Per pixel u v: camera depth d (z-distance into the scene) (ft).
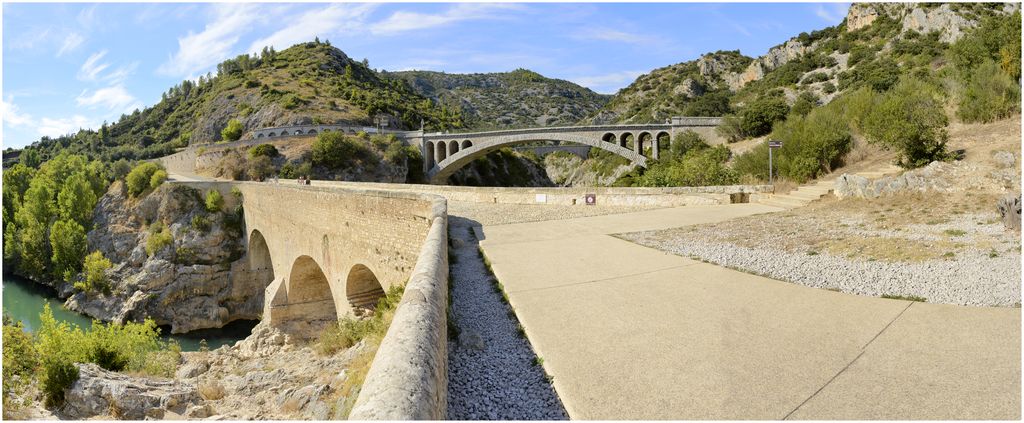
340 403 28.89
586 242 51.52
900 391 17.81
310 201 93.25
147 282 156.15
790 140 95.45
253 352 89.61
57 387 42.88
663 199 82.53
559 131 271.28
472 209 86.43
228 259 163.32
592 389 19.11
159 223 170.71
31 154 357.41
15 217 216.74
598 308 29.25
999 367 19.15
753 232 50.93
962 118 78.23
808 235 46.44
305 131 351.25
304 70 541.75
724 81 552.82
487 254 47.03
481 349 24.08
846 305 27.61
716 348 22.48
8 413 39.70
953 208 47.37
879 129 82.02
